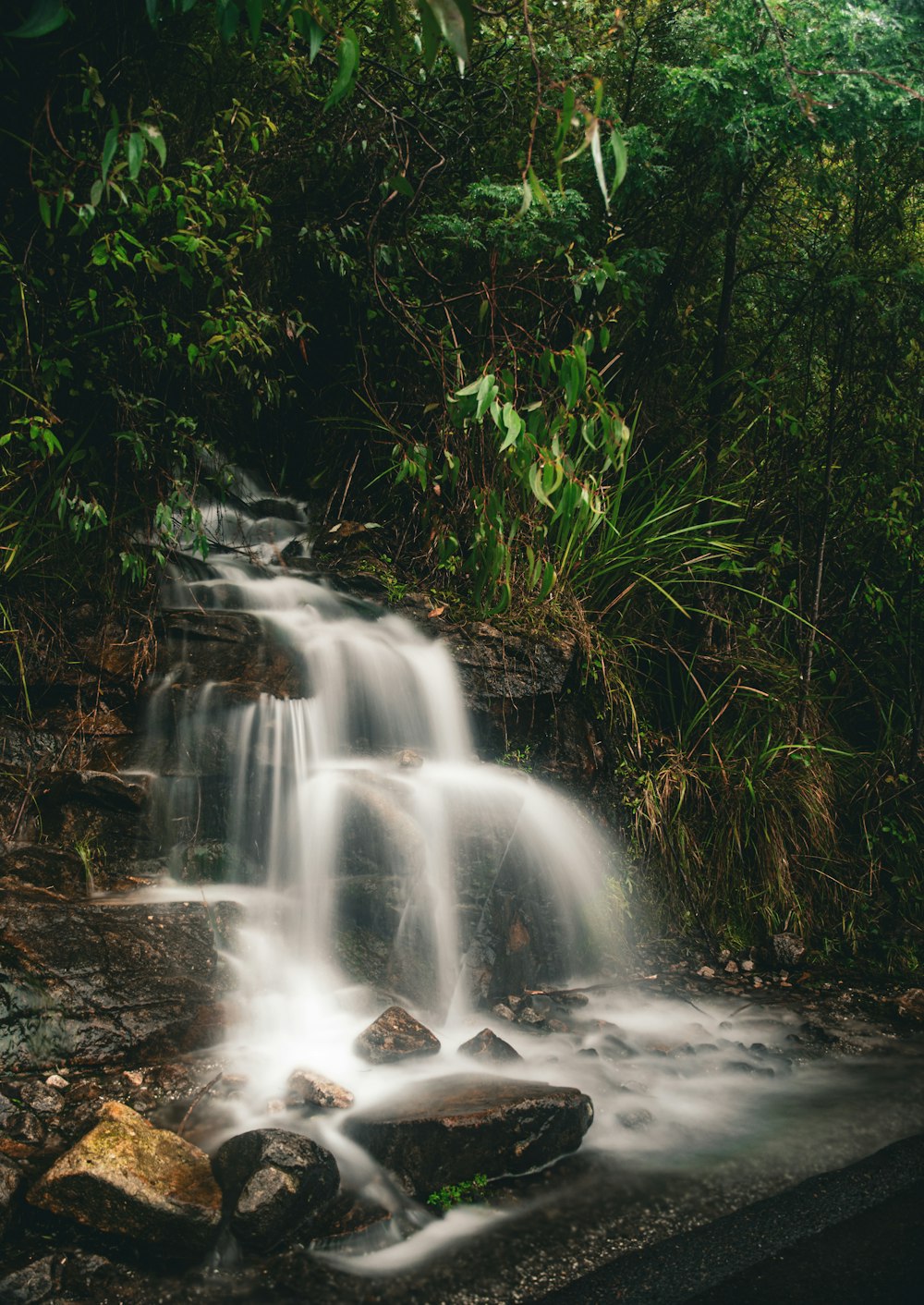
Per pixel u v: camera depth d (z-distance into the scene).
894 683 6.19
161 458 4.72
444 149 5.48
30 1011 3.08
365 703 4.54
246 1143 2.69
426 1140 2.83
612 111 5.14
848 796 5.64
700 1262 2.54
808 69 4.88
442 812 4.23
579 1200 2.79
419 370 5.70
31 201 4.20
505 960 4.25
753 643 5.80
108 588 4.37
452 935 4.06
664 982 4.61
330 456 6.01
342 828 4.00
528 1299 2.39
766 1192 2.88
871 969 4.95
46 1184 2.59
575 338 3.74
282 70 4.79
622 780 5.16
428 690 4.72
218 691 4.17
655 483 5.86
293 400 5.98
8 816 3.84
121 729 4.14
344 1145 2.91
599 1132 3.18
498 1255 2.54
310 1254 2.53
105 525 4.31
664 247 5.98
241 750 4.14
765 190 5.94
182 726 4.10
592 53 5.49
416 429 5.70
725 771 5.24
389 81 5.29
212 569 5.00
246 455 5.97
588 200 5.64
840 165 5.84
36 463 4.11
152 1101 3.04
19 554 4.19
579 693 5.18
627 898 4.91
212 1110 3.01
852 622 6.16
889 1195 2.90
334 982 3.79
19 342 4.10
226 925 3.65
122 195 3.55
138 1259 2.49
